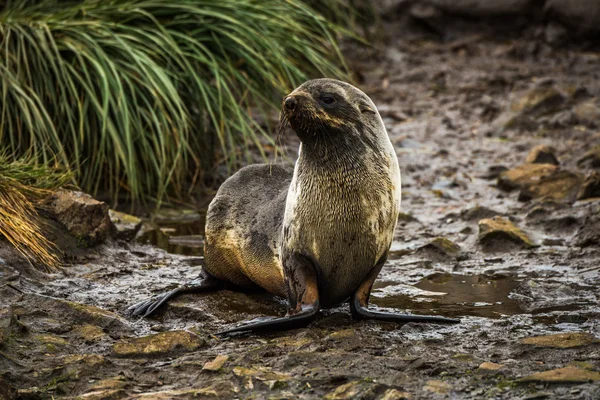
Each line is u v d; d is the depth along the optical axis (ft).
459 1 154.51
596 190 87.66
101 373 48.65
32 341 52.75
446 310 61.05
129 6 96.99
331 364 48.52
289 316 55.36
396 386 45.01
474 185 97.81
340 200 56.24
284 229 58.75
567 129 113.70
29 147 87.25
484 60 145.38
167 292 62.95
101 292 65.05
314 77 109.19
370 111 57.93
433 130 117.19
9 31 90.89
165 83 89.86
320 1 131.75
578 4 143.54
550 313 59.31
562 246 77.00
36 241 69.46
